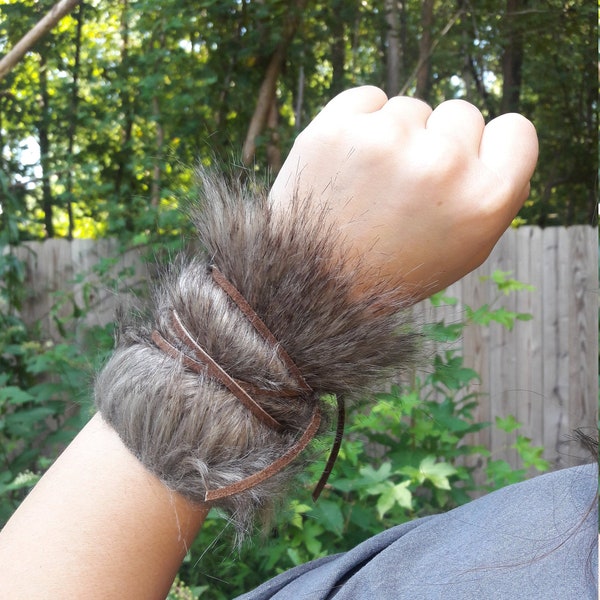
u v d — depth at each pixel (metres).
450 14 3.25
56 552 0.28
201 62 2.74
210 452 0.30
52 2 2.59
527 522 0.36
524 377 3.25
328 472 0.34
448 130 0.32
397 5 3.20
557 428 3.23
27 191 2.81
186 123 2.66
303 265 0.32
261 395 0.31
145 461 0.29
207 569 1.53
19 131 2.80
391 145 0.31
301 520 1.41
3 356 2.45
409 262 0.31
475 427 1.82
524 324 3.25
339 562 0.41
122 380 0.31
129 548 0.29
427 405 1.71
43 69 2.80
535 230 3.28
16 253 2.76
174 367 0.31
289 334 0.32
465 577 0.34
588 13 3.06
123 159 2.83
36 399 1.95
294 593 0.41
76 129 2.88
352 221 0.31
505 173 0.31
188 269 0.34
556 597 0.31
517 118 0.33
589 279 3.22
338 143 0.32
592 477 0.37
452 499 1.80
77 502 0.29
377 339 0.32
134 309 0.35
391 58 3.22
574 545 0.33
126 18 2.66
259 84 2.76
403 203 0.31
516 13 3.10
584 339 3.24
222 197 0.35
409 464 1.65
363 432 1.67
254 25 2.75
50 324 2.78
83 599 0.27
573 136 3.60
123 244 2.48
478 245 0.31
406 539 0.38
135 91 2.76
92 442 0.30
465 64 3.44
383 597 0.34
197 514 0.31
